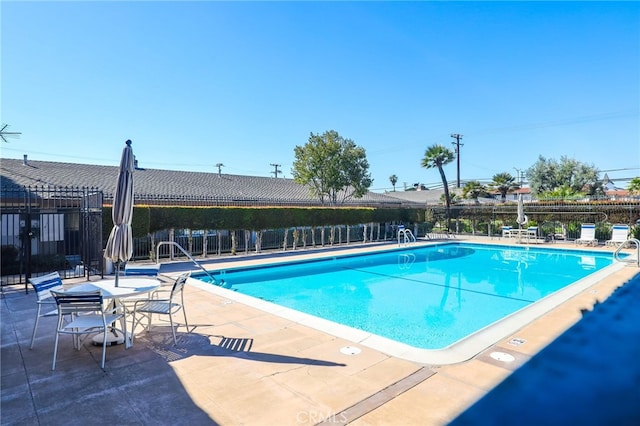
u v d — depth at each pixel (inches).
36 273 487.5
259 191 1355.8
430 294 472.7
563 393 162.4
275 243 848.9
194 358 201.3
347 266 688.4
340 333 244.4
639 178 1239.5
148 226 588.7
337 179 1370.6
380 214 1013.2
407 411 146.6
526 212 1018.7
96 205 477.1
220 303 329.1
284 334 243.1
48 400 154.6
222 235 757.9
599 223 904.3
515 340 231.3
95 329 205.8
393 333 319.9
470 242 962.7
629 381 174.7
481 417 142.6
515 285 527.5
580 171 1555.1
